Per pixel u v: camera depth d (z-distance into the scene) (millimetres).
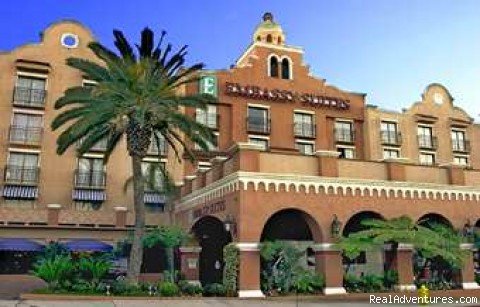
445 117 49812
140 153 24812
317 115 43781
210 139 26344
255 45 43094
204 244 31750
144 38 25250
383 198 25031
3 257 32594
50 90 37875
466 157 49906
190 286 22672
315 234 23656
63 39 39031
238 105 40906
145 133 24922
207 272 31125
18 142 36281
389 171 25719
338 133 44531
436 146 48375
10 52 37438
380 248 25312
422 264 27891
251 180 22578
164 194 34906
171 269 27125
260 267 22891
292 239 29578
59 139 24250
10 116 36562
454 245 24047
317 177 23766
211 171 27047
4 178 35469
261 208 22484
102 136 24984
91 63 24922
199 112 39562
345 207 24062
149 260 34000
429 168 26875
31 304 19062
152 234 27797
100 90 23781
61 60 38594
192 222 29641
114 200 37594
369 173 25297
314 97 43688
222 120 40281
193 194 29469
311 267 27984
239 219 22062
